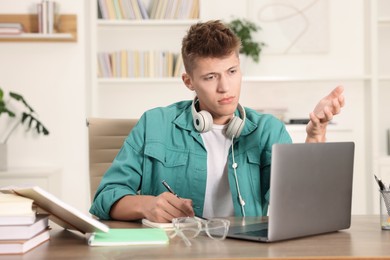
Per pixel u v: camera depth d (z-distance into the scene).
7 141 3.78
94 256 1.05
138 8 4.11
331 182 1.26
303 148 1.19
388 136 4.28
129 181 1.71
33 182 3.39
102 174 2.09
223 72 1.57
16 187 1.25
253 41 4.27
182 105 1.89
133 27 4.30
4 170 3.50
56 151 3.81
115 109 4.30
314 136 1.48
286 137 1.83
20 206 1.12
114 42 4.31
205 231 1.24
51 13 3.64
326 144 1.24
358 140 4.34
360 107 4.35
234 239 1.20
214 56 1.54
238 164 1.74
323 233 1.27
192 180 1.75
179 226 1.23
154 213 1.42
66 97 3.80
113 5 4.11
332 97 1.46
